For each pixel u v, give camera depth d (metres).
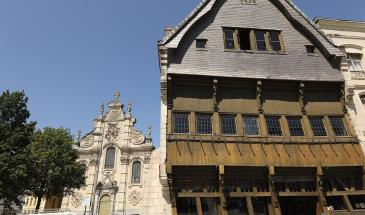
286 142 16.08
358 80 19.25
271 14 19.67
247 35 19.28
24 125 29.67
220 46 17.98
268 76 17.31
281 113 17.02
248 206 14.80
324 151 16.06
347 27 21.20
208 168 15.05
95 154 44.94
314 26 19.11
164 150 15.30
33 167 30.69
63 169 33.06
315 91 17.98
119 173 43.25
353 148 16.28
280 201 16.27
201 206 14.70
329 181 16.09
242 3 19.78
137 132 45.97
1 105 29.20
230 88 17.33
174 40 17.19
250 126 16.52
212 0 18.91
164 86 16.34
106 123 47.66
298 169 15.70
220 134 15.87
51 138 34.28
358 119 17.59
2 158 25.86
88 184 42.50
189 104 16.52
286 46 18.69
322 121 17.22
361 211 15.06
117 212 40.09
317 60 18.48
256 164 15.23
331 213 14.84
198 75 16.58
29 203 41.28
